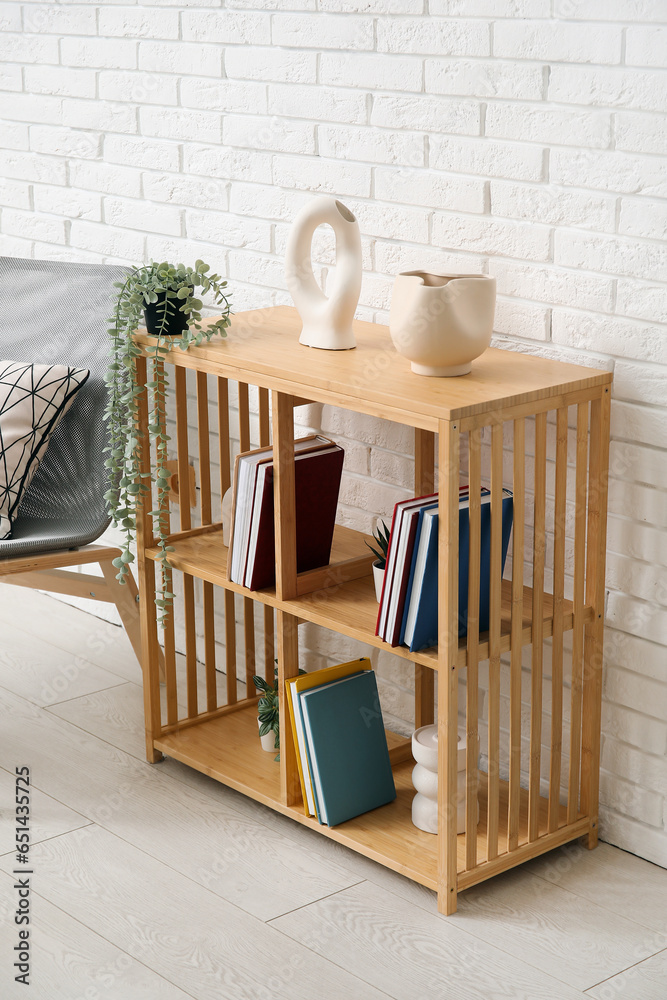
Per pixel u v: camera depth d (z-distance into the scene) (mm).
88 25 2420
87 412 2250
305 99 2062
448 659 1586
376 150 1976
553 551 1865
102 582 2191
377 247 2025
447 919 1687
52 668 2520
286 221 2164
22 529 2236
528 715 1970
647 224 1645
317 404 2178
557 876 1802
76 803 2000
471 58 1800
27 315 2412
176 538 2115
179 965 1579
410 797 1944
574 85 1683
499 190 1816
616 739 1853
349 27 1958
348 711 1871
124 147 2434
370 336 1947
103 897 1731
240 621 2449
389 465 2078
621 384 1726
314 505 1824
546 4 1686
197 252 2354
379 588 1729
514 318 1852
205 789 2062
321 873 1807
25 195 2705
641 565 1758
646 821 1840
